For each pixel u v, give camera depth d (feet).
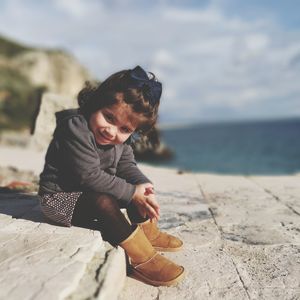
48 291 5.11
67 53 223.71
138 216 7.97
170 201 12.95
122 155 8.10
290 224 10.37
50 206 7.35
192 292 6.56
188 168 72.95
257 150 125.29
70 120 7.16
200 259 7.94
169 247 8.25
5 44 209.87
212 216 11.11
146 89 6.68
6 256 6.13
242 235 9.46
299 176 19.49
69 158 7.06
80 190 7.47
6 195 11.36
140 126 6.99
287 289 6.68
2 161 21.54
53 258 6.06
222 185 16.12
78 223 7.41
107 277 5.71
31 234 6.99
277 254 8.25
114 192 7.18
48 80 198.29
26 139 55.77
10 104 145.28
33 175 17.34
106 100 6.73
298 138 205.05
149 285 6.82
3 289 5.14
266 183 16.74
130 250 6.82
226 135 304.09
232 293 6.52
